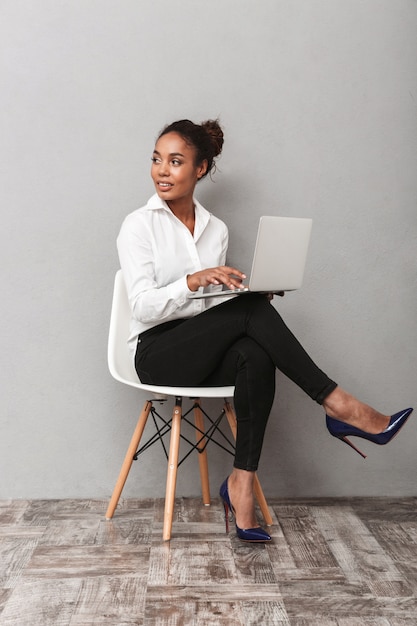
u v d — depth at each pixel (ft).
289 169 8.33
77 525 7.48
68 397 8.43
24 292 8.30
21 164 8.17
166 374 7.14
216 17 8.14
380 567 6.33
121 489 7.68
